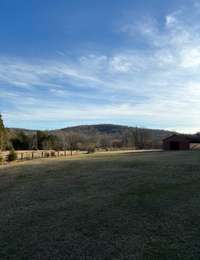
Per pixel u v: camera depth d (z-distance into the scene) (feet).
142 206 33.19
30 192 44.37
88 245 24.31
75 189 44.19
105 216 30.71
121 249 23.24
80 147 249.55
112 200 36.32
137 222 28.58
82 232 27.04
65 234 26.78
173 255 21.80
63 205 35.81
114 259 21.75
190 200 34.45
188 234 25.29
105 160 82.12
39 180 54.03
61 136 262.06
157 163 67.51
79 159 95.96
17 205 37.52
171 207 32.24
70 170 64.28
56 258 22.43
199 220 28.22
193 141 176.35
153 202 34.37
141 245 23.70
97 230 27.27
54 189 45.21
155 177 48.98
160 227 27.07
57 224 29.40
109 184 45.75
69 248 23.97
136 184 44.21
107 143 295.28
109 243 24.44
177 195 36.88
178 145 177.58
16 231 28.22
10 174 64.13
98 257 22.20
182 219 28.63
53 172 62.95
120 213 31.35
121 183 45.75
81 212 32.55
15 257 22.86
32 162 93.71
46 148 222.89
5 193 44.98
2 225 30.09
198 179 46.09
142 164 66.85
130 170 58.34
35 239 26.09
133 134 282.36
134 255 22.12
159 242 24.06
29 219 31.45
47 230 27.99
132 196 37.50
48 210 34.22
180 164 63.87
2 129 122.01
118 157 95.96
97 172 58.49
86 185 46.44
